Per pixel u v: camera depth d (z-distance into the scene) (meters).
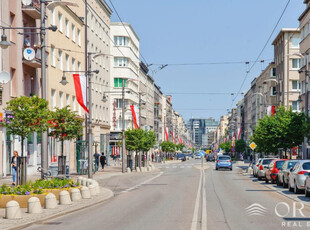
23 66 35.59
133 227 12.48
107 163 70.00
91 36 61.56
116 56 86.06
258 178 38.06
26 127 21.88
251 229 11.88
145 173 50.91
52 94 44.72
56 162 44.81
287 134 48.28
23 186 18.34
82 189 21.08
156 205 18.56
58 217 15.29
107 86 72.19
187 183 33.59
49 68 42.84
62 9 47.31
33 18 37.94
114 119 78.94
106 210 17.06
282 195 23.22
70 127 32.09
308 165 23.52
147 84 121.31
